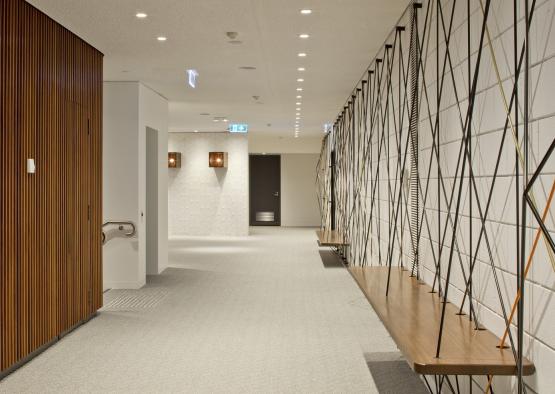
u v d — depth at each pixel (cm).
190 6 503
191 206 1680
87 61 625
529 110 264
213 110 1183
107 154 825
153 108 920
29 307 475
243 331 578
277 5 502
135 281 822
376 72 705
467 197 360
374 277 522
